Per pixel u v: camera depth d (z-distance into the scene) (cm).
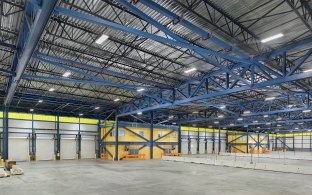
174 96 2047
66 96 2495
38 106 2945
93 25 1123
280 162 3030
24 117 2875
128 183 1441
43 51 1372
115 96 2550
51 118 3081
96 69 1551
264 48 1256
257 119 4228
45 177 1652
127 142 3162
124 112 2948
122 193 1178
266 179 1628
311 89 1948
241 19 1002
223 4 905
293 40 1179
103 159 3161
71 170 2022
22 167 2212
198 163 2712
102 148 3362
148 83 2000
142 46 1335
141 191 1224
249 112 2792
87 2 947
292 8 838
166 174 1831
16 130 2803
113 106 3048
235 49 1172
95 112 3400
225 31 1020
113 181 1508
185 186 1359
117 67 1636
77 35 1220
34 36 832
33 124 2933
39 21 721
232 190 1261
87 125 3378
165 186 1355
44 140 2997
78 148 3250
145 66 1623
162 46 1332
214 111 3509
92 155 3378
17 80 1462
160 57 1463
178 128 3841
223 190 1259
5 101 2367
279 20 1003
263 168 2172
